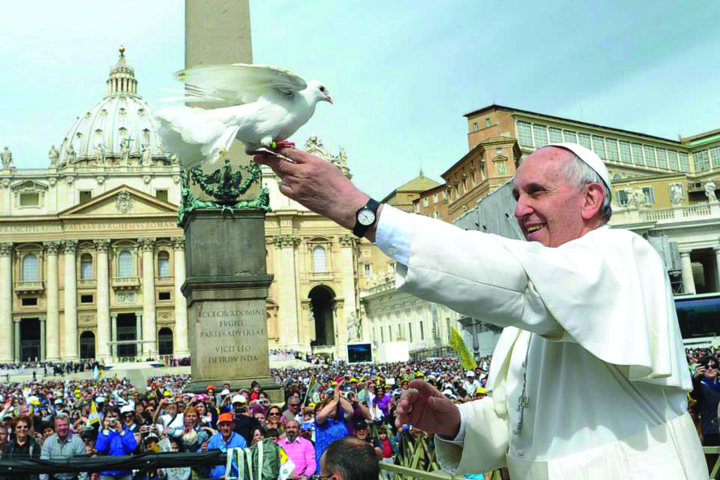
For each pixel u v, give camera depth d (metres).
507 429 3.00
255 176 18.20
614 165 93.56
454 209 89.69
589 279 2.18
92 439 11.95
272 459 5.13
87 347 101.56
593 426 2.34
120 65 145.75
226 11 17.06
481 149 77.94
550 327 2.21
